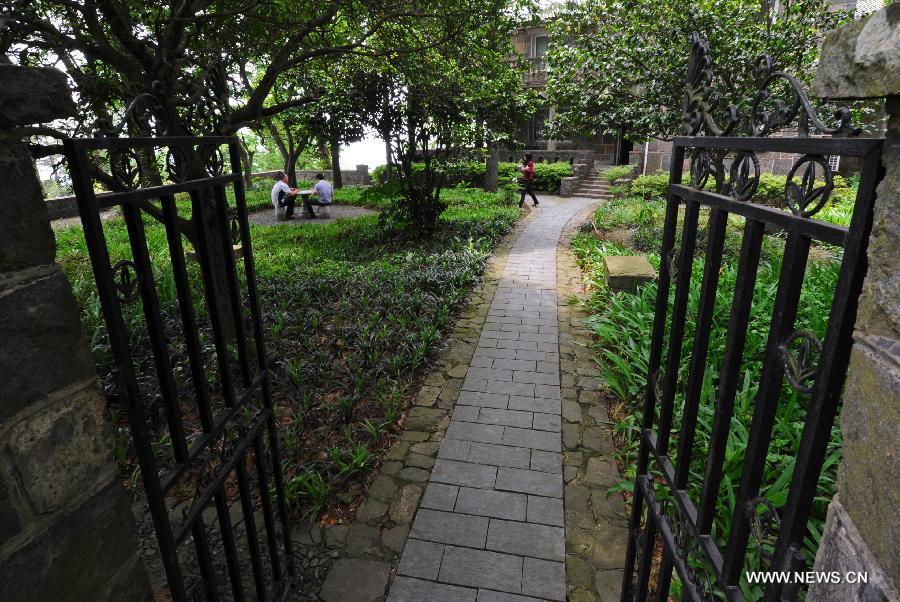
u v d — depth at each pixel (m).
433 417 3.67
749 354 3.73
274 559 2.16
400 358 4.30
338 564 2.44
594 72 8.30
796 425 2.81
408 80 7.40
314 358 4.46
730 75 6.67
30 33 3.11
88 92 3.07
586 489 2.92
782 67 6.63
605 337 4.54
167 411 1.37
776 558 0.98
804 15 6.89
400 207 9.52
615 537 2.57
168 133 1.48
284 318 5.24
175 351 4.55
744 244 1.12
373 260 8.36
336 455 3.09
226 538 1.72
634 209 11.07
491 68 6.72
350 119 8.57
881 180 0.73
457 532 2.62
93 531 1.04
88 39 3.89
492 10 5.65
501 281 6.96
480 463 3.15
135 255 1.26
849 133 0.79
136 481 3.01
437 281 6.43
